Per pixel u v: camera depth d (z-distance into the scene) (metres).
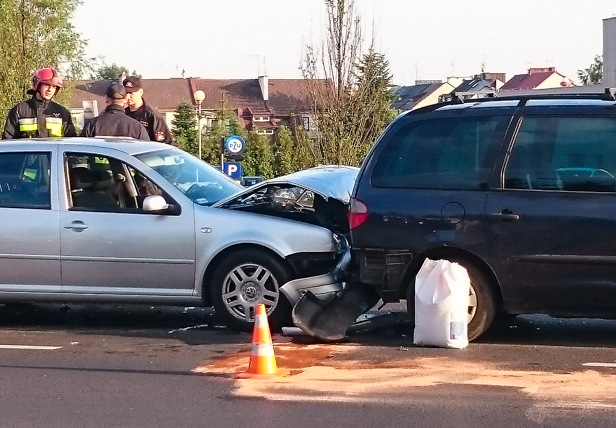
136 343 7.96
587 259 7.14
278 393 6.21
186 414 5.80
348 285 8.05
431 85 77.81
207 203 8.73
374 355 7.24
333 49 21.94
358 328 8.18
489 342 7.67
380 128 22.11
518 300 7.38
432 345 7.46
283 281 8.20
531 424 5.46
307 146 22.28
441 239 7.46
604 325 8.42
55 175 8.64
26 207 8.60
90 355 7.50
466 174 7.49
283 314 8.21
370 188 7.73
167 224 8.36
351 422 5.56
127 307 9.94
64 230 8.48
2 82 21.06
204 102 74.44
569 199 7.20
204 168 9.53
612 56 45.47
